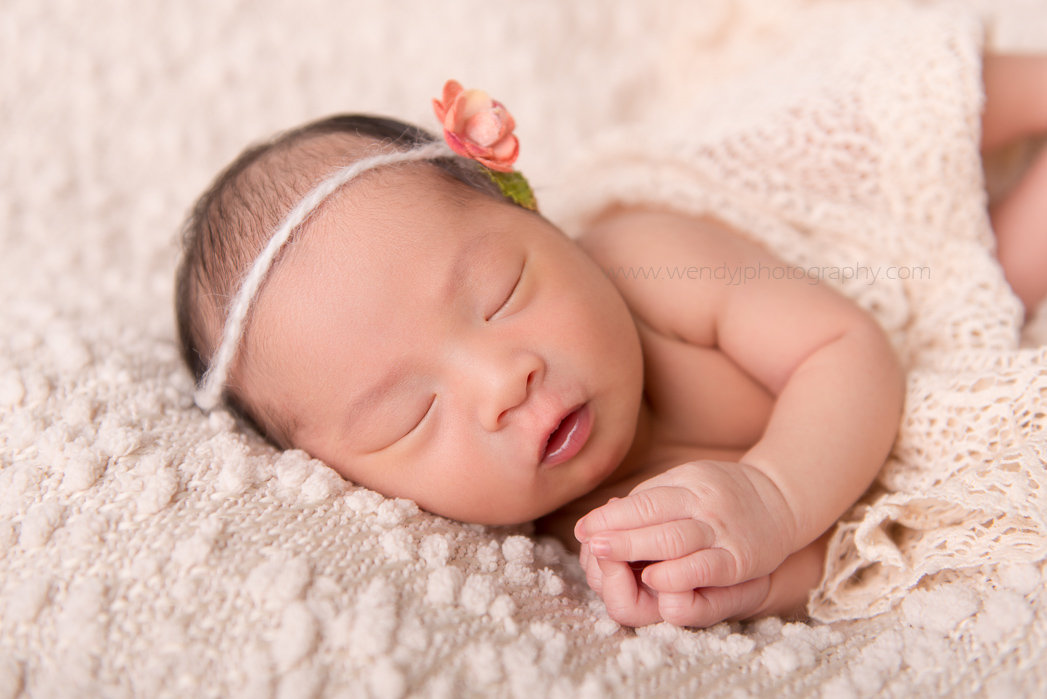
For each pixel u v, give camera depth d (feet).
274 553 1.26
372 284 1.37
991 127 1.70
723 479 1.32
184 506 1.30
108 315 1.61
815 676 1.25
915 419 1.43
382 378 1.37
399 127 1.52
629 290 1.55
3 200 1.80
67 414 1.39
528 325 1.38
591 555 1.32
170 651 1.20
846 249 1.61
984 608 1.26
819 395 1.42
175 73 1.92
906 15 1.70
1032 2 1.91
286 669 1.19
